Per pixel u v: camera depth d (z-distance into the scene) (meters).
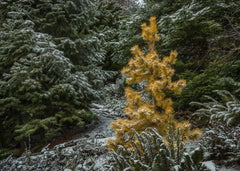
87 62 6.73
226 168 2.03
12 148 5.05
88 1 6.45
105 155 3.16
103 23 12.13
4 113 5.02
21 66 4.70
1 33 4.79
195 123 3.73
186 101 4.25
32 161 3.32
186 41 5.18
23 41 4.73
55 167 3.02
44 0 5.64
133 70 2.86
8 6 5.18
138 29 6.79
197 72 5.06
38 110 4.96
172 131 2.21
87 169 2.75
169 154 1.71
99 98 5.89
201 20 5.16
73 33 6.39
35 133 5.21
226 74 4.08
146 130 2.38
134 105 2.73
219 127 2.62
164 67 2.50
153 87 2.50
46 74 5.11
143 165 1.74
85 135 5.30
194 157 1.71
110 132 5.23
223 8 4.74
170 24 5.14
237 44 4.46
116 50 7.64
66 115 5.19
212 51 4.81
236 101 3.25
